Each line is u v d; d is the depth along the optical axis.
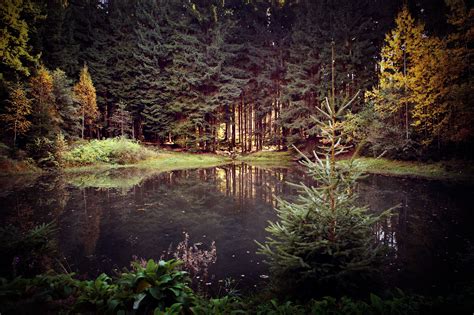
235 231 8.20
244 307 3.65
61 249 6.59
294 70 32.22
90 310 3.04
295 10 36.25
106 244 7.04
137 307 2.75
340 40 29.23
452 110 18.09
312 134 30.66
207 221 9.17
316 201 4.32
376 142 22.20
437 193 12.49
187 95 36.00
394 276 5.16
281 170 24.42
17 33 23.12
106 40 36.41
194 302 3.13
